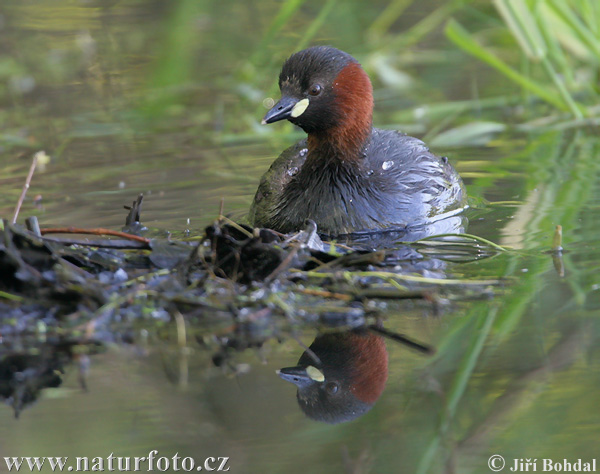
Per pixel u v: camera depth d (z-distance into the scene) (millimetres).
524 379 7574
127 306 8758
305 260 9344
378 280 9281
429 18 19609
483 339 8242
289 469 6512
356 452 6715
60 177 14242
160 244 9492
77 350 8234
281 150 15727
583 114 16469
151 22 22391
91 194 13320
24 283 8766
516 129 16312
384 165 12477
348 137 11953
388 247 10883
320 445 6840
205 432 6992
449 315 8750
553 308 8789
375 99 18469
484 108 17516
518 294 9148
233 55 20469
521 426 7008
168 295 8805
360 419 7176
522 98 17719
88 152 15688
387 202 12031
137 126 17156
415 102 18000
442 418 7113
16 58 20516
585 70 18422
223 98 18594
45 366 7977
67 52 20859
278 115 11906
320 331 8492
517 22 15859
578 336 8211
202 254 9258
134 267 9445
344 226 11844
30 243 8875
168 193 13398
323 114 11852
